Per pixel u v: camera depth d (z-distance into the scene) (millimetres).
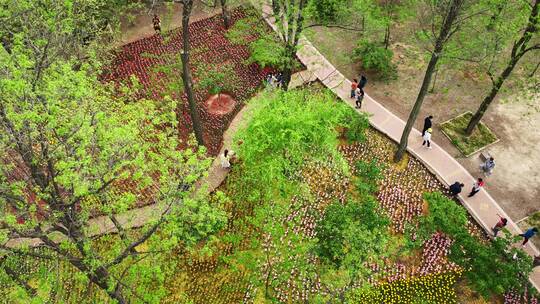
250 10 31750
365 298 19438
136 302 15219
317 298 17047
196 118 22766
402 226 21719
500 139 25359
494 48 21141
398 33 30859
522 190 23297
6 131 12094
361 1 24797
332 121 17953
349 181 23141
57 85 13422
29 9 16312
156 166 15500
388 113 26562
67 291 18391
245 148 17469
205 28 31188
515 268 17984
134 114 16891
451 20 18297
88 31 23031
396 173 23828
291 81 28062
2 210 12672
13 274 14859
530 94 26734
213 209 16188
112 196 15086
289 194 20797
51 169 13188
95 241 19938
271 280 19609
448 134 25469
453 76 28328
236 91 27516
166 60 28812
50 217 13133
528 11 20719
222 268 20031
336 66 29141
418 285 19969
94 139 13547
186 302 17219
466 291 19859
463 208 21234
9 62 13062
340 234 17656
